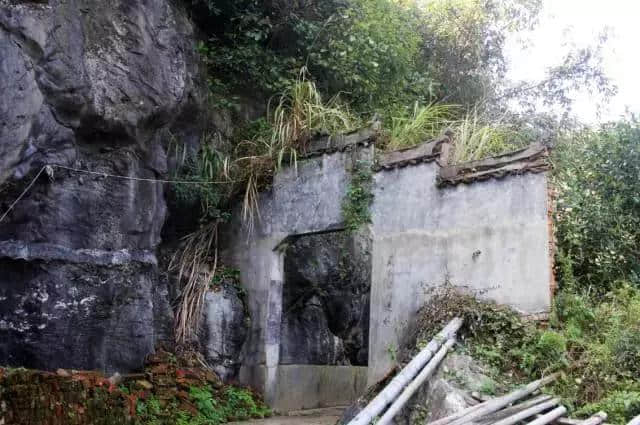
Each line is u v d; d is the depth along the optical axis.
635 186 8.31
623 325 5.93
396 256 7.06
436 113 8.96
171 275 8.35
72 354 6.32
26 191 6.00
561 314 6.09
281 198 8.40
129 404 5.25
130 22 7.04
